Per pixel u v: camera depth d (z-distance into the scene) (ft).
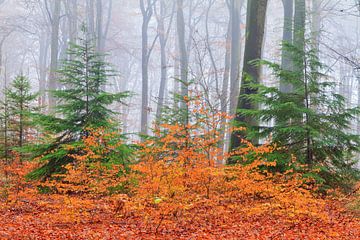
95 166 40.16
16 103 58.08
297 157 44.65
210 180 37.86
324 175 45.37
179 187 33.73
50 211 38.86
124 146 46.91
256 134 47.42
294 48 47.29
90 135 45.91
